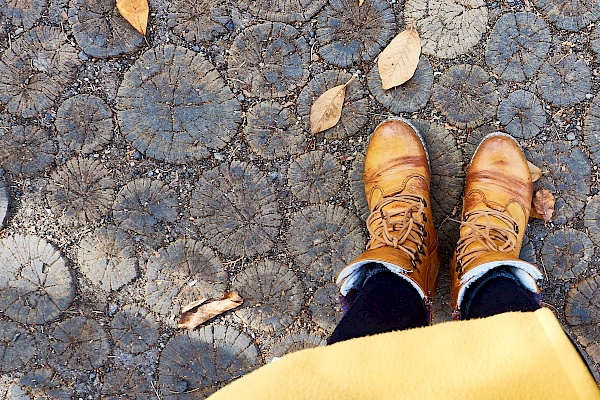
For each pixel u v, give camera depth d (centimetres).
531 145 129
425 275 118
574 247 128
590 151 127
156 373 132
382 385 66
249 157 131
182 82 129
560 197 128
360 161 131
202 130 129
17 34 129
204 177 130
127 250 131
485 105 129
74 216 130
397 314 102
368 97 130
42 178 130
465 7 127
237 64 129
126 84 129
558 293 129
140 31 127
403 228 119
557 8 126
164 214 131
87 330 132
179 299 131
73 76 129
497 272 114
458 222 130
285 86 130
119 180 130
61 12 128
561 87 127
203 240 131
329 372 67
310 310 131
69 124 130
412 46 127
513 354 65
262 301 131
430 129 130
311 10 128
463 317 115
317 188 131
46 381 132
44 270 130
